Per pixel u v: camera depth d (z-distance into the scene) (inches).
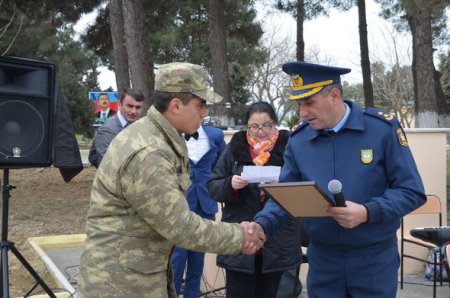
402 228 207.5
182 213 87.2
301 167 106.4
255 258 139.0
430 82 491.5
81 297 90.2
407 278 221.1
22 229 308.3
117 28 526.3
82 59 831.1
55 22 601.6
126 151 87.6
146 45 490.3
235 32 754.2
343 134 101.5
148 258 89.4
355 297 102.4
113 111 575.2
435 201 209.9
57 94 154.0
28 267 152.4
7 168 144.4
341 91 101.3
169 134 91.5
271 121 140.7
